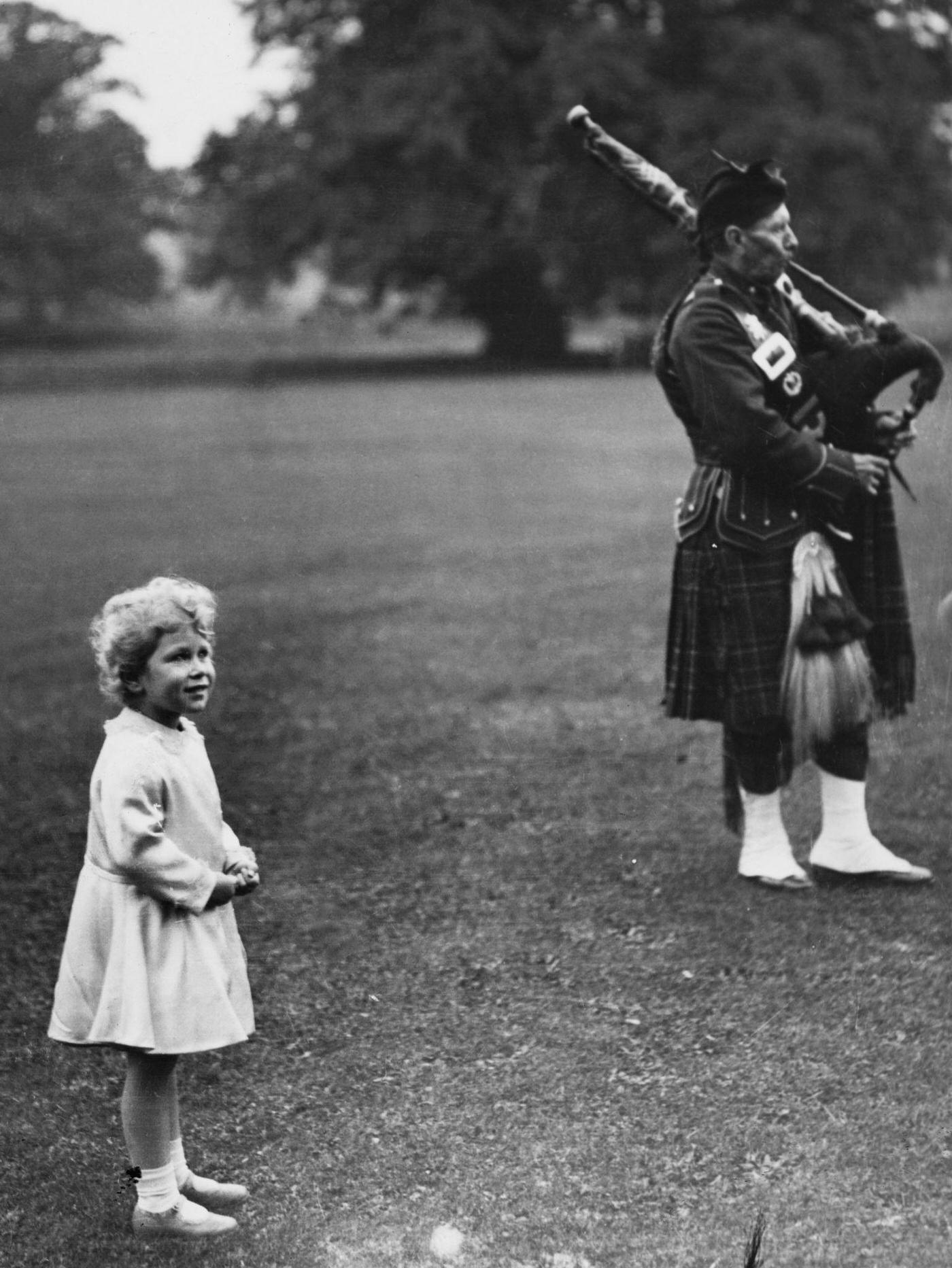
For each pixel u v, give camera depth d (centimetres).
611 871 409
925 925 367
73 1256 259
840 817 395
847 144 2688
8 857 440
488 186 2803
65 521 1046
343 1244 258
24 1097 310
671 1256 248
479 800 468
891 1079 300
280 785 489
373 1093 306
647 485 1154
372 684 602
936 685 482
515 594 755
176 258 3088
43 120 2545
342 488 1180
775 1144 280
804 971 347
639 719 542
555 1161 279
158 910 266
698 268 405
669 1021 328
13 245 2697
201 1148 289
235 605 756
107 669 271
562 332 2942
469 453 1398
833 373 395
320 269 3155
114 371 2489
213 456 1427
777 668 387
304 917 390
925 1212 257
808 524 389
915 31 2962
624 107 2689
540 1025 329
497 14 2775
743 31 2739
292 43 2933
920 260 2833
